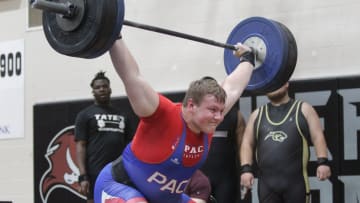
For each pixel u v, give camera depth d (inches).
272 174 279.4
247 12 339.9
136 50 375.6
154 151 164.7
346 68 311.1
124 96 370.3
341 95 307.9
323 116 312.0
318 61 318.3
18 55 418.9
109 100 331.3
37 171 402.9
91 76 390.0
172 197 175.3
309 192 278.7
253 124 292.4
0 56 426.0
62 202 390.9
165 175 167.9
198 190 228.1
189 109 161.6
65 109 393.4
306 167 279.4
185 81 358.3
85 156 321.1
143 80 160.9
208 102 159.6
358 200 300.4
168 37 365.7
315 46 319.6
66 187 390.0
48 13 170.7
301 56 323.0
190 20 358.3
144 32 373.1
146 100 159.3
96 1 158.1
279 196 280.1
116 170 174.6
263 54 221.5
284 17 328.5
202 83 161.8
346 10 312.2
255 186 320.5
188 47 358.3
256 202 320.2
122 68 159.5
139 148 167.5
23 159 414.0
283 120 282.5
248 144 291.4
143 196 172.4
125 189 170.9
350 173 302.8
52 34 169.9
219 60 346.9
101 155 319.0
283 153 278.1
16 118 418.0
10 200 418.0
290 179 276.4
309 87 316.5
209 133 165.8
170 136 163.0
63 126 393.7
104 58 385.4
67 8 163.0
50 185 396.8
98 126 320.5
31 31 413.7
